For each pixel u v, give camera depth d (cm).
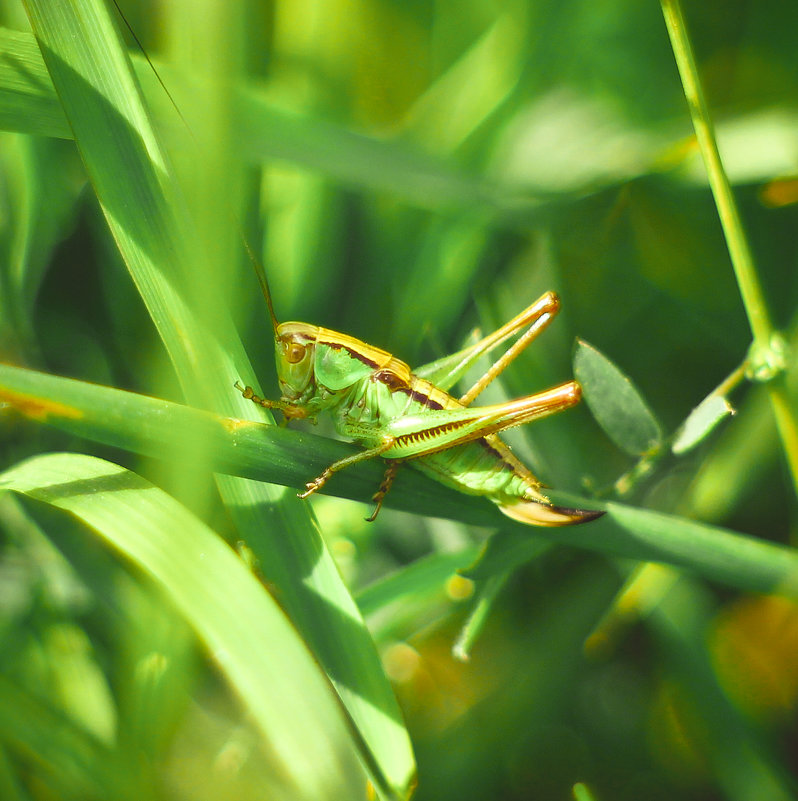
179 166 16
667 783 17
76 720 16
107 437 14
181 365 15
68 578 17
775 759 17
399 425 15
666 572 17
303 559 15
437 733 17
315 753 14
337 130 17
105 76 15
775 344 16
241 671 14
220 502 16
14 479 15
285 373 16
